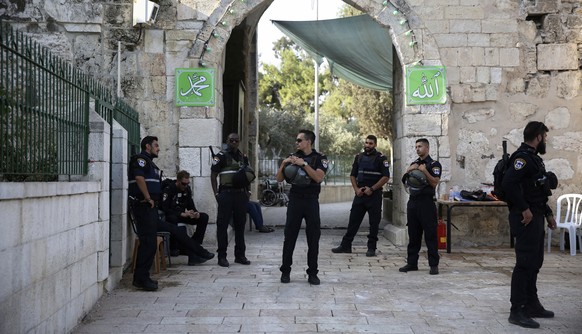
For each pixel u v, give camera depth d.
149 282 6.49
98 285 5.96
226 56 14.02
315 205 6.94
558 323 5.27
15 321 3.66
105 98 6.83
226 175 8.14
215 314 5.51
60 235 4.59
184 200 8.76
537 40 10.30
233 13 10.20
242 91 14.39
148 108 10.16
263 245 10.22
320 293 6.43
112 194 7.04
